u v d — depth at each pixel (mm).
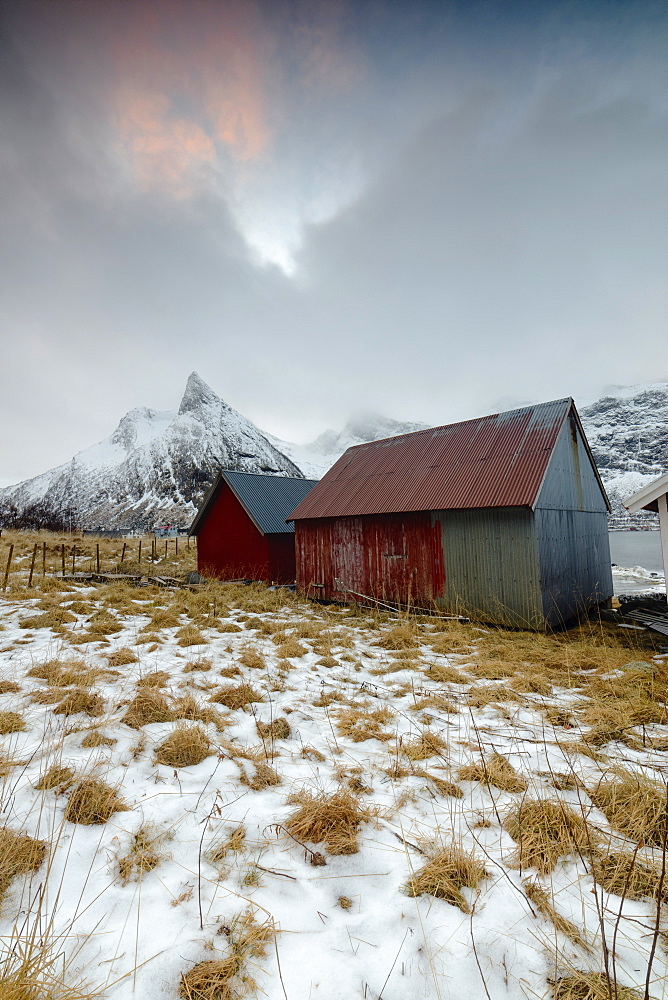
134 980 1803
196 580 15844
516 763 3672
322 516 13758
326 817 2834
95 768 3293
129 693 4797
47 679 5207
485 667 6445
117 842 2602
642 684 5488
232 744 3910
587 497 13648
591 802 3117
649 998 1769
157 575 16703
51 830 2646
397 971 1892
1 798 2883
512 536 10273
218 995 1761
